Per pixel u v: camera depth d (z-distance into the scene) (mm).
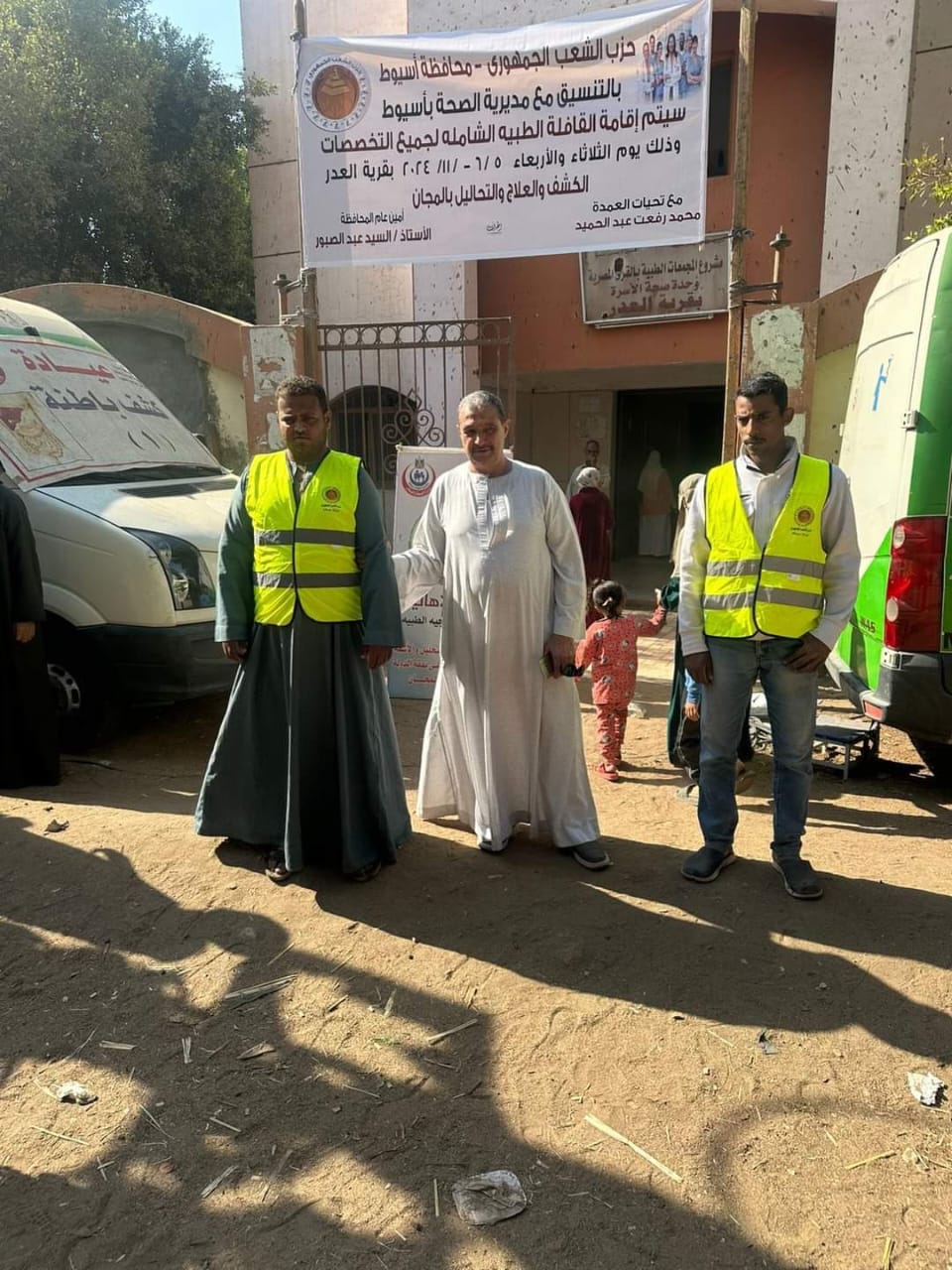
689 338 10781
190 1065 2676
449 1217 2135
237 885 3615
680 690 5000
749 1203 2170
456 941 3250
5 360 5457
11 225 11773
